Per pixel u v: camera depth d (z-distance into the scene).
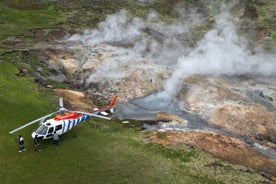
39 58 49.81
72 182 25.95
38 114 35.03
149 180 27.09
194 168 29.44
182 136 35.09
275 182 29.22
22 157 27.88
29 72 45.66
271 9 91.75
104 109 36.38
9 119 33.03
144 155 30.42
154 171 28.25
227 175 28.94
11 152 28.33
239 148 34.25
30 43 55.38
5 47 52.09
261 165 32.22
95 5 81.25
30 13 71.19
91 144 31.06
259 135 38.38
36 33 60.59
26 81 42.78
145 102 44.75
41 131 28.88
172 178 27.62
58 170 27.00
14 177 25.77
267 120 40.53
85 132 33.09
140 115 40.75
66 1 82.06
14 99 37.44
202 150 32.69
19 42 55.25
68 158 28.50
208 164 30.22
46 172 26.66
